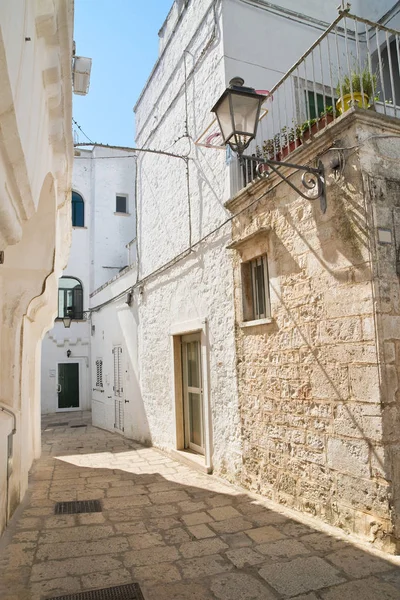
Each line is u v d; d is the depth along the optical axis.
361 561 3.51
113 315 12.54
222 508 5.05
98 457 8.62
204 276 7.14
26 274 5.19
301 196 4.58
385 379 3.77
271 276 5.28
